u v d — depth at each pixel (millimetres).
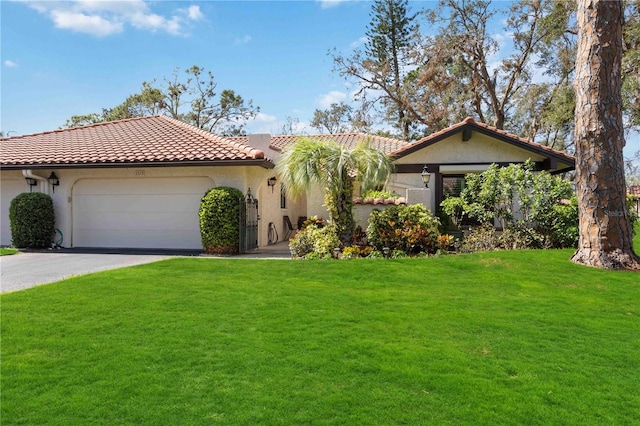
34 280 9898
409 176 17625
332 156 12172
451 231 16297
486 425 3707
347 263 10555
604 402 4109
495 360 5062
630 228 10234
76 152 16406
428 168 17516
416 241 12211
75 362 4926
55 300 7469
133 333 5871
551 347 5504
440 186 17453
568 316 6750
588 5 10312
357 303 7395
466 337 5816
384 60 38500
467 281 8953
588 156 10320
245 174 15289
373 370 4746
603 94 10164
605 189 10125
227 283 8812
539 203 12703
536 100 32812
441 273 9562
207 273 9766
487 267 10008
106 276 9438
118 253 14781
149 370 4723
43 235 15906
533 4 30562
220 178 15359
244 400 4082
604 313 6965
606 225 10078
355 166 12430
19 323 6258
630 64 23938
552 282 8859
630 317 6785
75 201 16641
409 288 8453
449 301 7543
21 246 15852
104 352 5211
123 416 3799
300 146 12586
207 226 14258
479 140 17250
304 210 23094
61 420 3729
